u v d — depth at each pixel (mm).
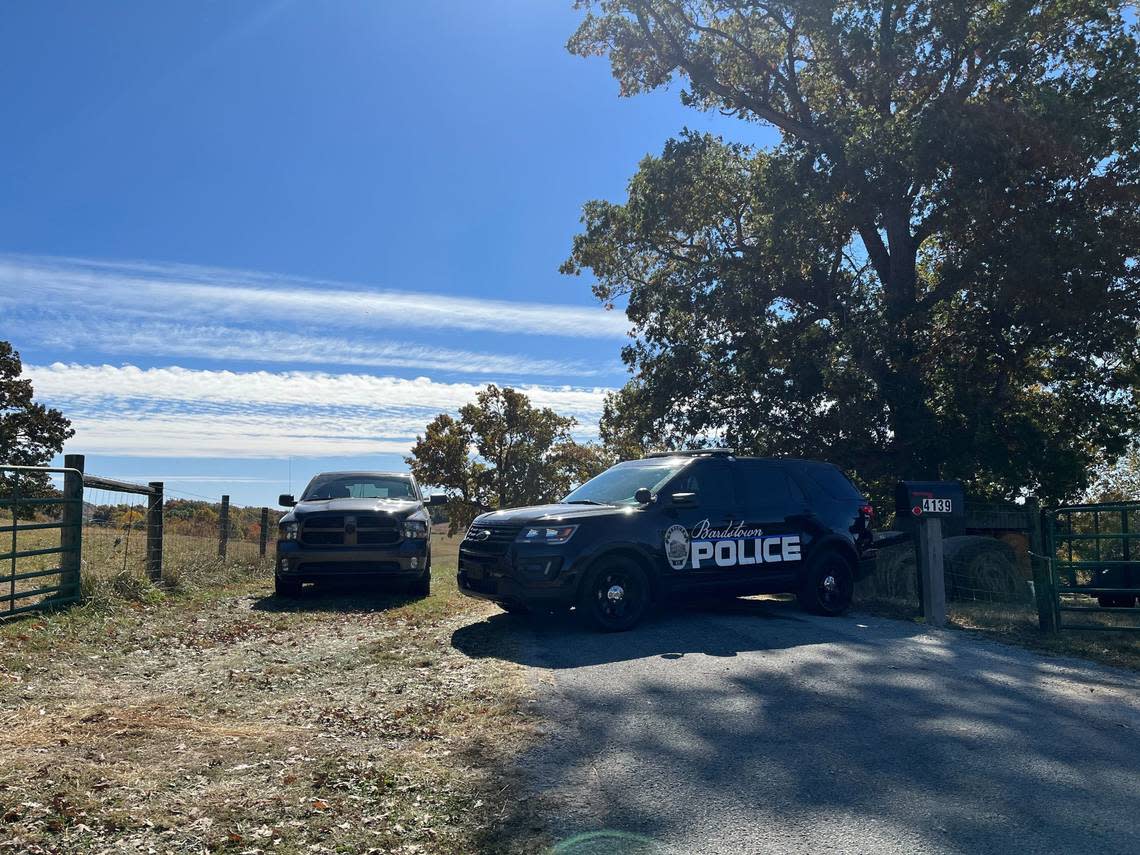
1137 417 21250
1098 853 3648
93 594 10211
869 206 20422
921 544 9805
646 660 7406
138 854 3539
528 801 4176
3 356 44875
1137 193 18375
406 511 12102
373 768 4590
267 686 6633
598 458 51156
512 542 8836
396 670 7176
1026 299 18578
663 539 9180
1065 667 7234
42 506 10016
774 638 8430
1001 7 20344
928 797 4250
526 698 6109
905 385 19688
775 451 22188
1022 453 20375
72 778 4324
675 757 4844
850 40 21109
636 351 24719
